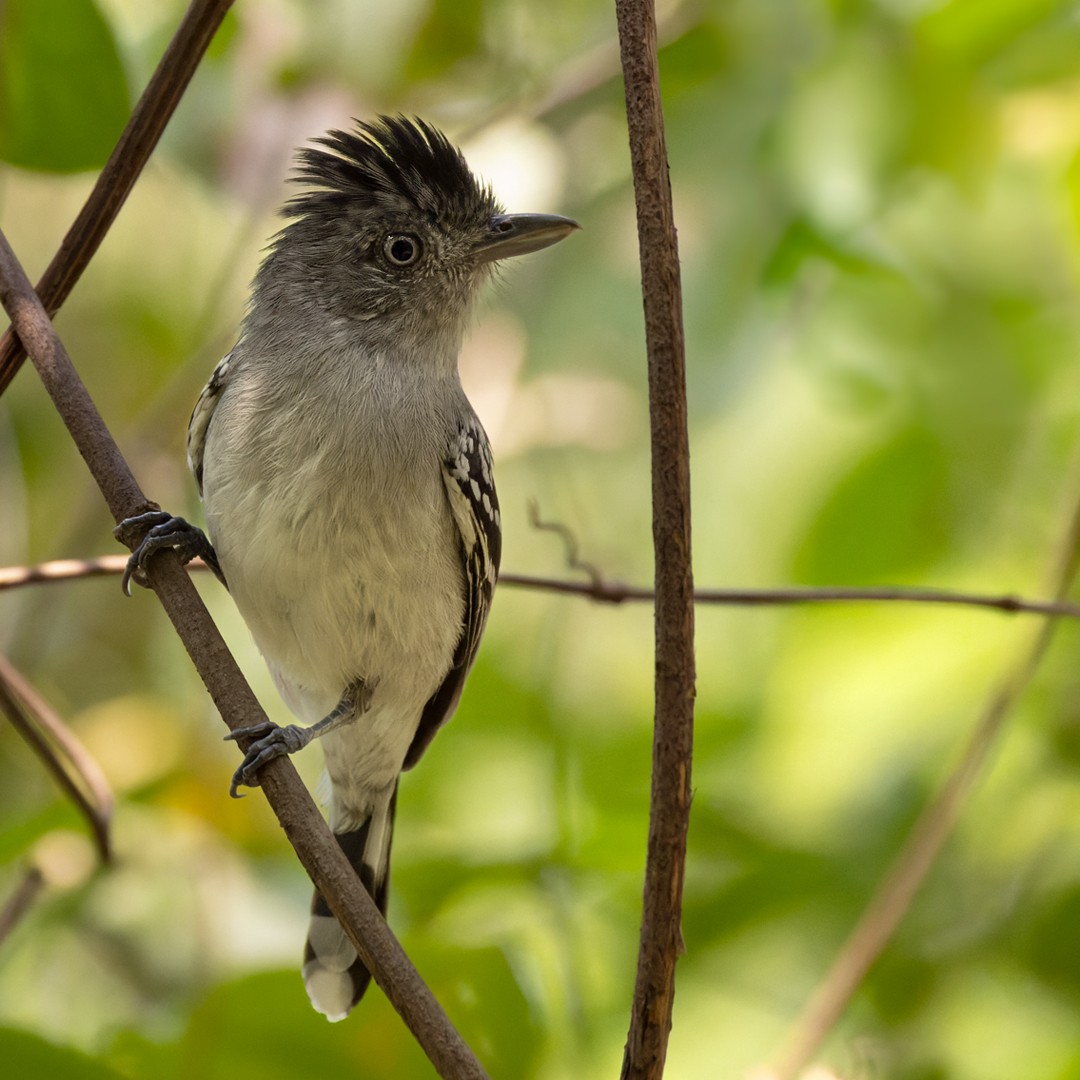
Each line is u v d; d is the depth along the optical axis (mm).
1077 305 10953
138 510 6227
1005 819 10055
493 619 11812
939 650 10156
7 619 11758
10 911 8508
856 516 10430
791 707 10305
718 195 10609
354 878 5410
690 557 5012
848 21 10180
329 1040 8141
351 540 8188
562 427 11102
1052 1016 9477
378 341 8688
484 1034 8188
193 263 12562
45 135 7836
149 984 10094
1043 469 10617
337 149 9039
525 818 10883
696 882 9508
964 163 10141
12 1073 7148
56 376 6273
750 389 10695
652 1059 5066
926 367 10680
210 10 6281
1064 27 10102
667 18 10781
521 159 10727
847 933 9625
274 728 5820
